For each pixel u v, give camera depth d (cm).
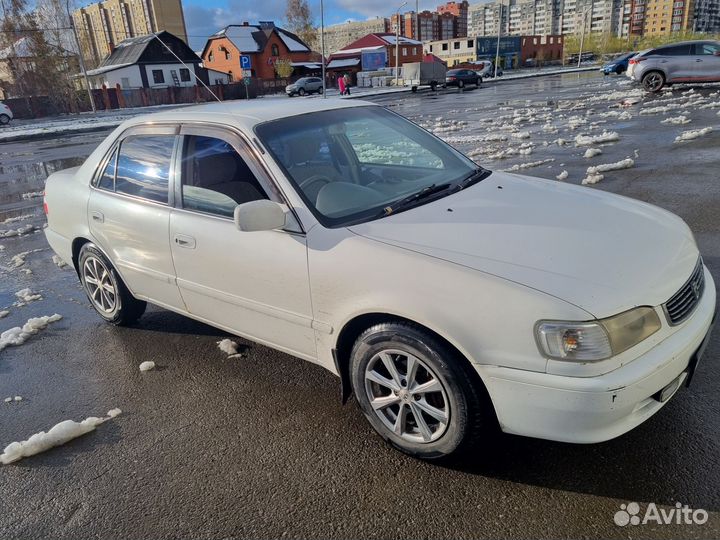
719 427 266
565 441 217
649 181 734
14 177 1288
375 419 269
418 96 3491
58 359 390
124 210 368
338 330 265
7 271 594
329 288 262
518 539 213
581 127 1288
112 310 427
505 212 279
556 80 4178
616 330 209
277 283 286
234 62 6216
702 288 260
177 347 394
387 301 241
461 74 4031
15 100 4050
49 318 454
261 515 236
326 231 270
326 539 221
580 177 785
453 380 232
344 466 261
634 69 2034
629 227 267
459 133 1362
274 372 351
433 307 229
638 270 232
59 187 436
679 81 1942
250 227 260
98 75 5338
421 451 255
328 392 325
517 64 8425
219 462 271
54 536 233
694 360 240
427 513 230
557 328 207
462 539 216
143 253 362
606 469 245
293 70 6103
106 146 399
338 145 337
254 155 300
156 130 357
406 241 253
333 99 386
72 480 267
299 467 263
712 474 238
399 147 363
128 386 348
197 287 333
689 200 636
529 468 250
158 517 239
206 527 232
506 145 1107
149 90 4659
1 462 282
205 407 319
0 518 246
